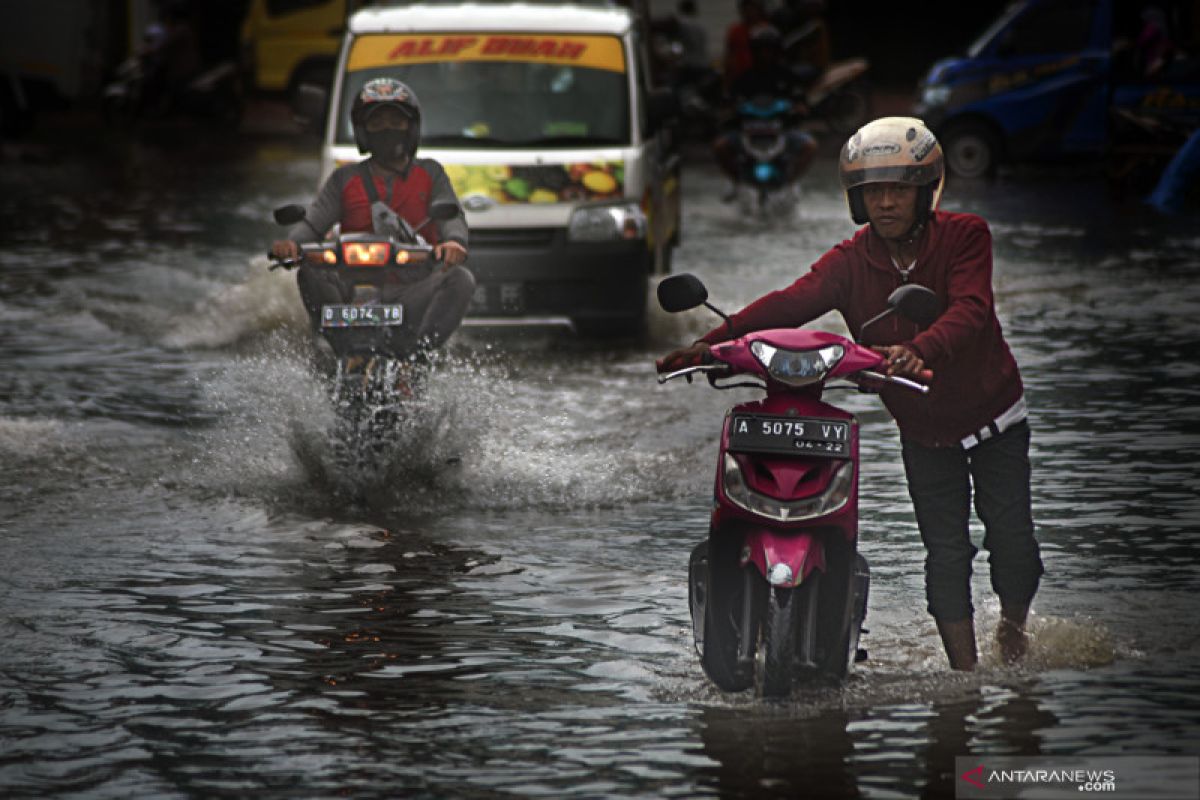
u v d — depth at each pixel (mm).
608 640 17500
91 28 108375
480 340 36281
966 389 15898
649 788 13656
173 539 21438
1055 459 25109
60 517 22422
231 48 121625
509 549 21000
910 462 16375
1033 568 16359
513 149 36750
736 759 14242
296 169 76125
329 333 24141
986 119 70625
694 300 15664
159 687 16141
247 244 51438
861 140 15516
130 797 13578
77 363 33375
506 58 37906
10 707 15602
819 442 15172
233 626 18016
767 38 59812
